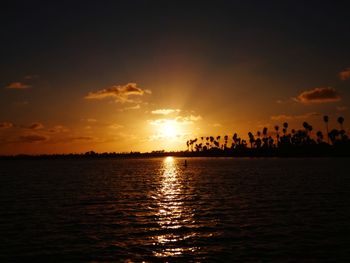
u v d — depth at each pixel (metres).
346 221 36.59
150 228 34.94
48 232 33.44
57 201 55.84
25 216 42.09
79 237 31.44
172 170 162.38
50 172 157.00
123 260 25.03
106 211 45.50
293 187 71.12
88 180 103.75
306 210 43.56
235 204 49.69
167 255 26.00
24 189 76.56
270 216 40.03
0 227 35.72
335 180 85.12
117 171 160.88
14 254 26.48
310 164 168.00
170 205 50.41
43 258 25.58
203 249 27.30
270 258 24.84
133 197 60.72
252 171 130.50
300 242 28.67
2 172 160.75
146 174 133.50
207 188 74.31
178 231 33.44
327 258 24.72
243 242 29.00
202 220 38.59
